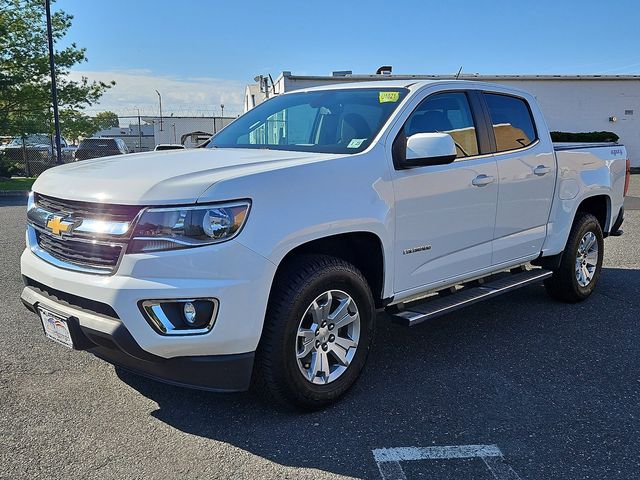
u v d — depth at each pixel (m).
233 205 2.88
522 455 2.93
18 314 5.09
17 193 16.20
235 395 3.58
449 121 4.20
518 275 4.99
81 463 2.82
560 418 3.33
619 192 6.08
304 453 2.94
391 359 4.22
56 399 3.50
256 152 3.77
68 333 3.12
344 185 3.34
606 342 4.61
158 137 42.38
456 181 4.04
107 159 3.77
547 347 4.48
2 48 20.45
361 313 3.52
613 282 6.55
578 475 2.76
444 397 3.59
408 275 3.83
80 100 22.41
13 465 2.79
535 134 4.96
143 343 2.82
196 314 2.85
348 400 3.54
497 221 4.49
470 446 3.01
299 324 3.17
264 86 23.22
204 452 2.94
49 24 17.94
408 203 3.71
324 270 3.24
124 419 3.27
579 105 25.14
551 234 5.14
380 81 4.46
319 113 4.21
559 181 5.12
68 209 3.13
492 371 4.01
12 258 7.36
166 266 2.80
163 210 2.81
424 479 2.72
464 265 4.28
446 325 5.02
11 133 21.66
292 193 3.10
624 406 3.49
